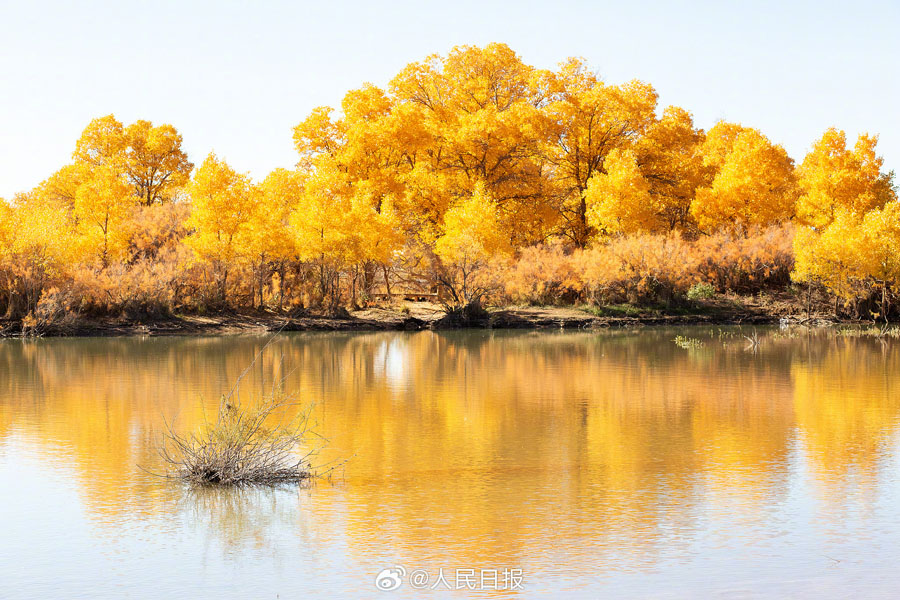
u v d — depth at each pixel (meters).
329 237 50.66
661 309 55.34
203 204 48.28
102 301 45.78
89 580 9.72
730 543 10.83
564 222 68.06
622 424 18.77
